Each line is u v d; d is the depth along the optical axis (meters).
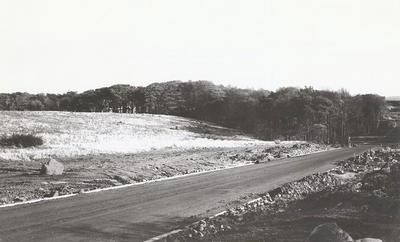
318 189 18.14
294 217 11.27
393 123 95.81
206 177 23.89
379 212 10.81
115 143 51.12
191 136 77.94
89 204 14.48
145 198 16.09
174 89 140.62
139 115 104.12
